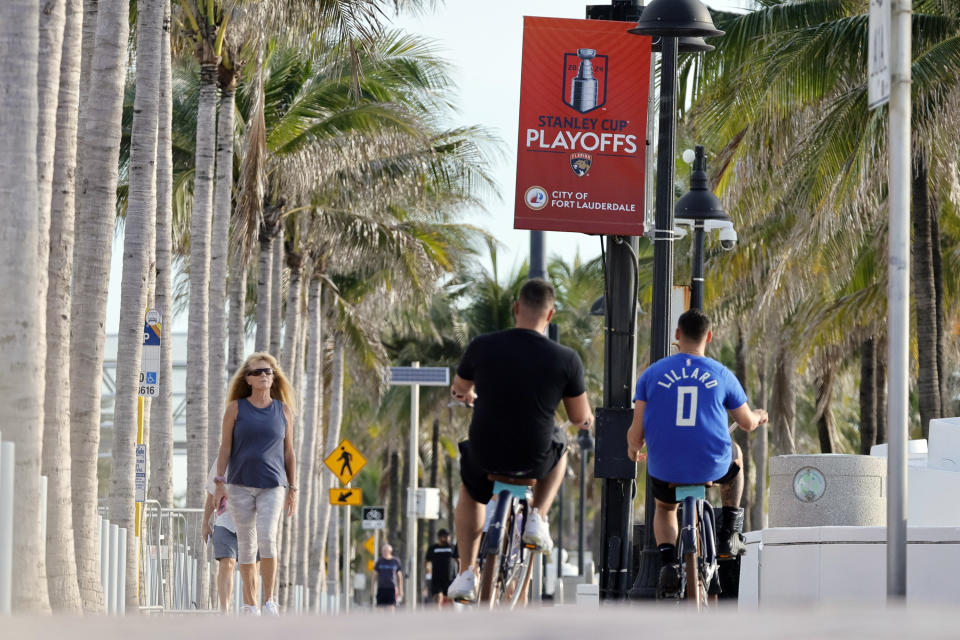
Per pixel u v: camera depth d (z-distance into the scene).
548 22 43.16
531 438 26.41
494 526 26.02
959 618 6.23
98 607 39.09
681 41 43.38
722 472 30.53
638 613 6.89
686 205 67.56
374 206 128.25
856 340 122.12
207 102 91.00
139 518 58.25
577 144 42.91
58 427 34.78
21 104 31.09
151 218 62.44
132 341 60.44
